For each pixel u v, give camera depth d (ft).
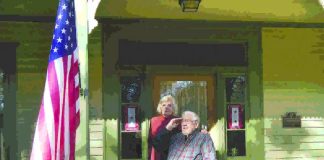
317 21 29.09
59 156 14.38
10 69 26.96
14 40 27.14
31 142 26.94
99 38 27.81
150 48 28.45
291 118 29.55
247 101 29.35
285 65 29.71
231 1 27.73
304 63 29.91
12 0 27.02
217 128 29.17
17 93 26.99
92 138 27.50
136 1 27.09
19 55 27.17
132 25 28.12
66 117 14.80
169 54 28.68
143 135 28.07
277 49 29.66
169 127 19.61
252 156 29.14
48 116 14.32
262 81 29.43
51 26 27.53
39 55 27.32
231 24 28.94
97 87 27.68
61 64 14.89
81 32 18.67
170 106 20.90
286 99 29.63
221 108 29.12
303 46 29.99
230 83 29.45
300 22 29.19
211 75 29.45
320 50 30.12
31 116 27.04
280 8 28.25
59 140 14.37
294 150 29.50
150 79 28.37
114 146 27.68
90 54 27.66
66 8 15.37
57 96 14.55
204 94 29.37
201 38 28.91
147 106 28.25
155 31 28.43
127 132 28.04
